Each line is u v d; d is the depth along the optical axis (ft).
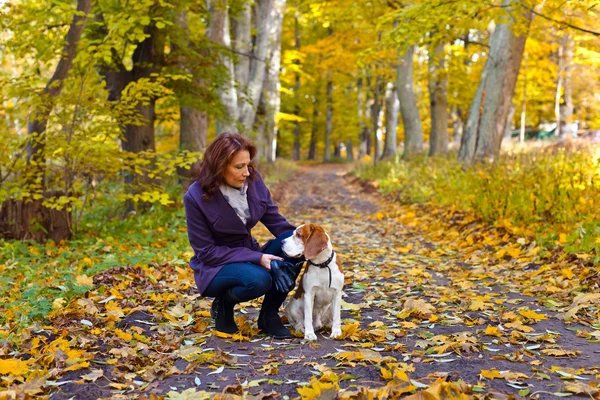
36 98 25.88
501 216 28.50
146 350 12.69
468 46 72.54
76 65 28.81
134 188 29.99
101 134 29.12
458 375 10.63
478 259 23.70
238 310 16.62
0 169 26.71
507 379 10.36
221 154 13.04
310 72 121.39
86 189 30.27
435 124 71.05
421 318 15.42
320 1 66.18
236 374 11.23
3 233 26.40
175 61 36.45
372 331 13.50
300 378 10.85
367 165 86.99
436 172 47.21
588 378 10.44
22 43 31.01
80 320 14.58
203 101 37.50
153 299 16.98
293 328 14.49
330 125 149.18
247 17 58.08
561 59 91.09
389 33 30.40
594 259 18.75
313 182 84.79
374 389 9.76
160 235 28.17
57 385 10.52
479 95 45.75
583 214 23.73
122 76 35.94
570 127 94.12
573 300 15.90
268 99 78.84
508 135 100.99
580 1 27.81
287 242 13.14
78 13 26.45
